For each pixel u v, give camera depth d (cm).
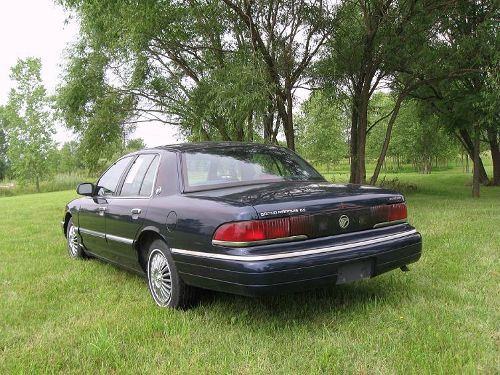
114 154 1739
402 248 406
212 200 384
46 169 4147
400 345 335
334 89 1428
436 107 1872
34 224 1146
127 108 1593
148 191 475
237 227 346
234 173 454
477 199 1548
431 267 546
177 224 398
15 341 372
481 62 1357
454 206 1278
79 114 1586
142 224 450
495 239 715
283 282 341
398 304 421
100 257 595
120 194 532
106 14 1234
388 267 399
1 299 483
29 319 422
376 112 2042
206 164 455
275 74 1252
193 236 379
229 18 1320
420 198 1639
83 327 395
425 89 1880
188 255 384
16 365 324
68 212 682
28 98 4031
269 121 1368
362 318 389
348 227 385
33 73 4022
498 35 1305
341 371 304
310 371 305
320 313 408
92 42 1487
